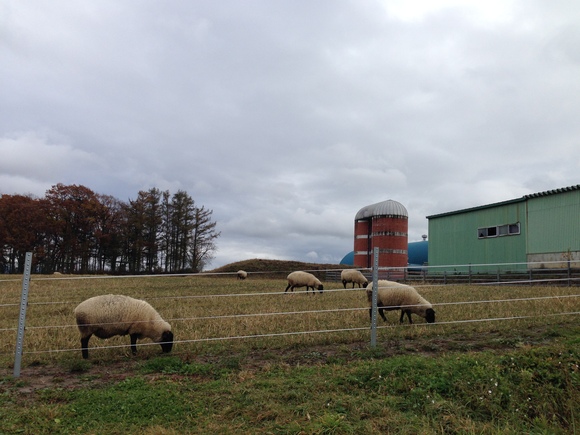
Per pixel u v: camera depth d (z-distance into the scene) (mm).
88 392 5453
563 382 5688
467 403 5137
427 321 9766
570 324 8852
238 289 21359
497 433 4398
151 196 62188
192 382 5836
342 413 4789
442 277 29766
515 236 27609
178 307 13383
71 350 7254
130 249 63156
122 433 4387
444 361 6160
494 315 10188
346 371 6031
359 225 51375
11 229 54531
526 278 24688
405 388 5418
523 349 6754
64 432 4395
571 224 24062
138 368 6621
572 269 23078
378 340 8008
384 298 10195
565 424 5004
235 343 8000
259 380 5781
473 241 30969
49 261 59156
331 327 9359
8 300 16500
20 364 6531
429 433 4316
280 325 9641
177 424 4605
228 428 4461
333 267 49938
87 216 59875
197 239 64062
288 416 4707
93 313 7301
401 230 48031
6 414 4801
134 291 20234
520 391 5438
